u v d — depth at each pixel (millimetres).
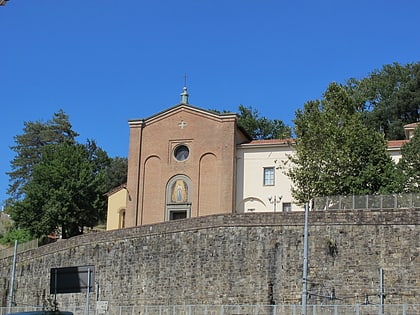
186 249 50281
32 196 76000
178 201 68250
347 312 42406
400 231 44250
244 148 67812
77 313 55375
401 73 98312
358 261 44656
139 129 71125
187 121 69688
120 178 117500
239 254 47875
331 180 57125
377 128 93312
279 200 65562
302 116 61594
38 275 61188
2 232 91312
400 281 43375
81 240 57562
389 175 55625
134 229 53906
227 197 66250
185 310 47969
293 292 45688
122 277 53500
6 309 60438
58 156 79250
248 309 45625
